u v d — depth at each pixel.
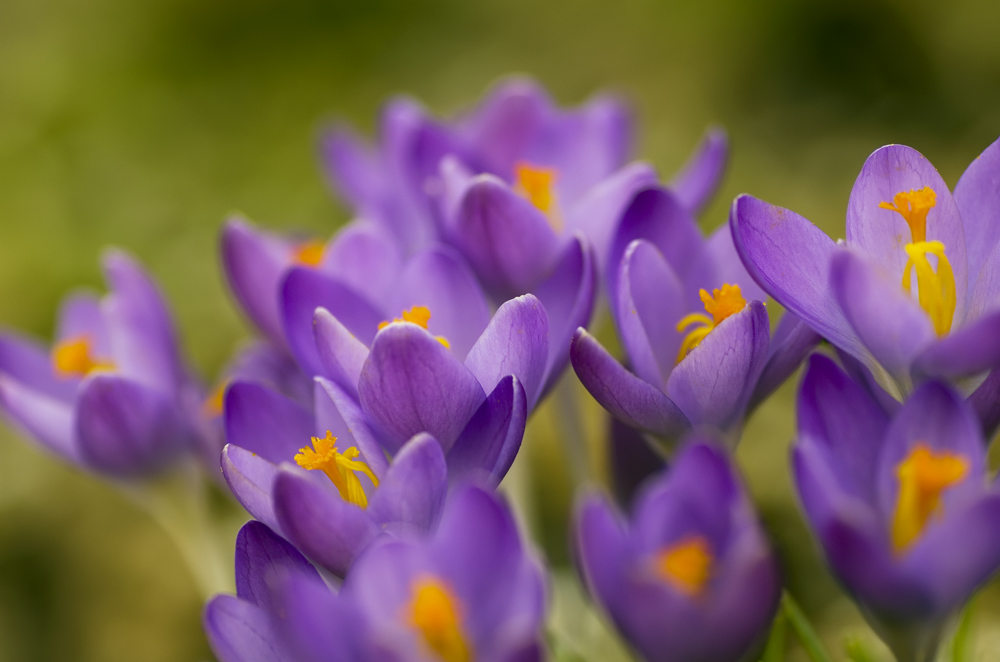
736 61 1.08
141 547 0.76
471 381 0.44
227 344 0.86
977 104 1.01
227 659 0.43
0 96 1.14
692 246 0.46
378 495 0.43
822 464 0.41
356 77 1.16
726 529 0.41
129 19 1.20
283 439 0.45
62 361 0.51
